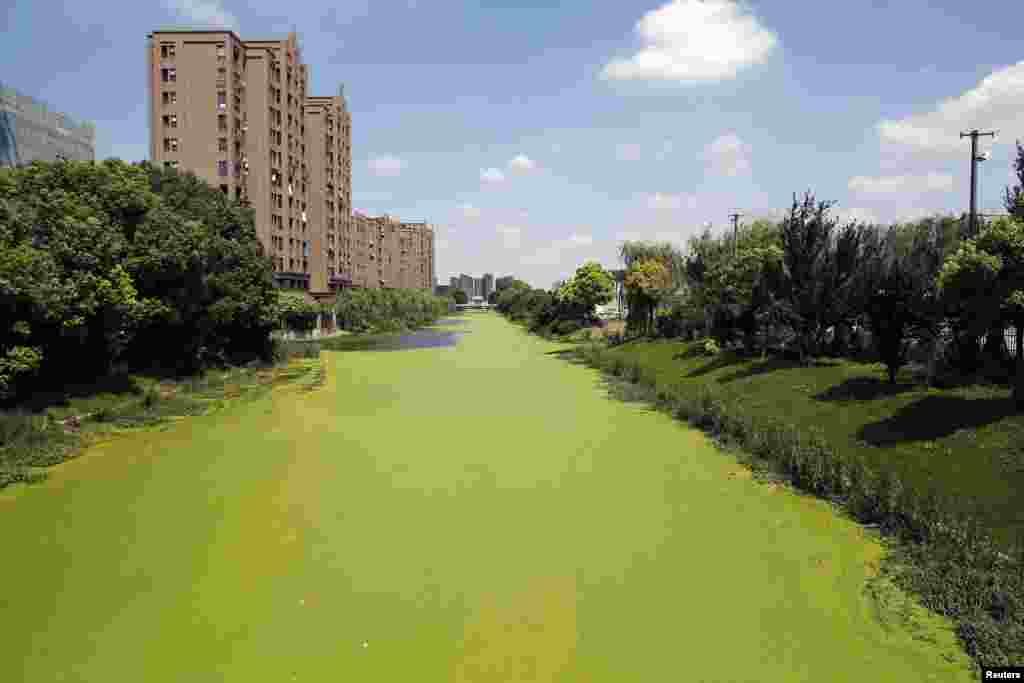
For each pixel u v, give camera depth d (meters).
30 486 15.23
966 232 20.52
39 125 54.12
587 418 23.73
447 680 7.67
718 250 36.31
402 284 154.12
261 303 39.28
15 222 19.14
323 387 32.41
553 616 9.16
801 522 12.66
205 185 39.03
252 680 7.67
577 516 13.16
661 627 8.85
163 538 12.02
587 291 66.00
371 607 9.44
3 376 18.34
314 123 77.88
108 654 8.22
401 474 16.27
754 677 7.66
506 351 55.41
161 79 56.03
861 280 23.02
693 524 12.65
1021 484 11.28
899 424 15.52
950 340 18.17
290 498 14.33
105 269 22.05
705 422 21.67
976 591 9.02
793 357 25.92
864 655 8.09
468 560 11.03
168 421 23.16
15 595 9.78
